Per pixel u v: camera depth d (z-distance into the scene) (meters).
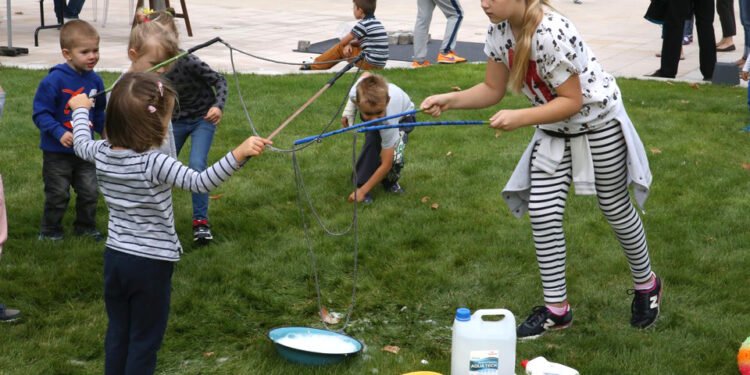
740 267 4.22
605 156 3.34
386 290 4.05
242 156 2.66
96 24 13.09
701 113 7.44
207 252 4.43
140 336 2.88
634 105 7.77
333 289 4.07
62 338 3.47
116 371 2.88
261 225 4.83
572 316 3.68
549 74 3.14
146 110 2.67
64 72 4.34
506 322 3.01
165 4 12.08
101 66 9.41
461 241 4.60
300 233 4.72
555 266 3.51
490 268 4.26
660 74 9.43
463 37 12.73
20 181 5.49
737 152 6.27
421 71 9.38
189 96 4.54
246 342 3.51
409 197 5.35
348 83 8.65
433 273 4.19
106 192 2.78
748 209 5.04
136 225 2.77
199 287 3.97
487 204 5.20
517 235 4.69
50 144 4.42
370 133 5.30
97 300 3.86
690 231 4.70
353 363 3.30
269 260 4.34
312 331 3.51
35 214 4.92
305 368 3.23
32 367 3.21
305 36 12.66
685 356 3.35
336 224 4.86
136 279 2.78
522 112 3.16
